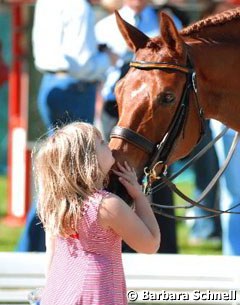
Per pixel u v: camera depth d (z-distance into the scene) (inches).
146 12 545.6
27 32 626.2
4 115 861.8
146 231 295.3
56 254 297.0
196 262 400.5
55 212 293.3
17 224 685.9
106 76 547.5
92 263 290.8
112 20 550.3
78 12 537.6
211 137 541.6
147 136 316.8
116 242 295.3
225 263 399.9
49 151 295.0
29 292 370.0
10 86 700.0
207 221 648.4
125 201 306.0
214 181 355.3
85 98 549.3
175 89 321.7
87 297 288.5
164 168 325.7
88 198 293.0
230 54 340.8
